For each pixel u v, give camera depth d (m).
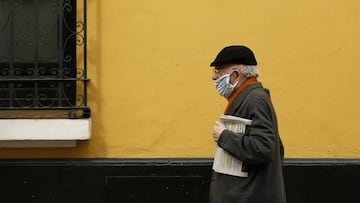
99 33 4.71
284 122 4.75
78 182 4.71
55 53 4.77
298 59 4.74
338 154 4.76
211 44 4.72
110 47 4.72
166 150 4.75
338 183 4.76
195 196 4.75
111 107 4.73
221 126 3.57
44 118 4.61
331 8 4.73
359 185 4.75
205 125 4.75
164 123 4.75
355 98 4.74
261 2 4.72
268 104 3.52
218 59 3.63
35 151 4.73
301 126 4.75
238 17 4.72
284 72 4.74
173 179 4.74
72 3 4.70
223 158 3.58
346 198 4.75
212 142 4.75
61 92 4.68
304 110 4.75
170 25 4.72
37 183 4.71
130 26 4.71
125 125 4.75
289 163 4.74
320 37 4.74
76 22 4.69
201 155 4.75
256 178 3.49
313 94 4.75
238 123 3.53
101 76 4.72
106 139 4.75
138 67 4.73
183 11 4.72
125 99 4.74
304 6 4.73
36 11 4.72
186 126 4.75
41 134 4.52
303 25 4.73
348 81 4.75
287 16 4.73
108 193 4.73
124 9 4.71
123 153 4.75
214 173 3.75
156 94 4.74
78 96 4.71
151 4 4.71
